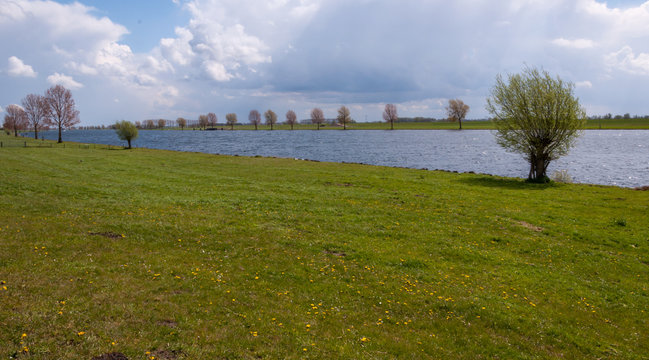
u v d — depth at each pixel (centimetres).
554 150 4462
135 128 9525
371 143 13862
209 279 1448
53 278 1274
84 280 1298
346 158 8650
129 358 889
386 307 1377
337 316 1270
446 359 1081
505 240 2267
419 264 1819
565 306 1496
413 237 2241
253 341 1045
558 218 2770
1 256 1405
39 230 1822
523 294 1580
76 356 866
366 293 1467
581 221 2700
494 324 1315
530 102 4316
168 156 7125
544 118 4228
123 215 2297
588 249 2164
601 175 5950
